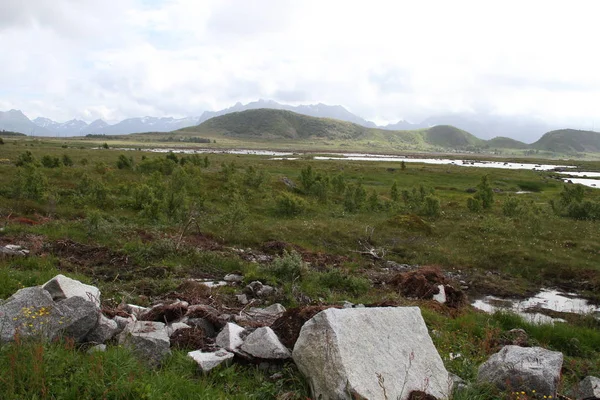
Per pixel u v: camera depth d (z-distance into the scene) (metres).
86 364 4.90
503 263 21.64
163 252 15.16
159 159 47.34
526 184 68.12
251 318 8.81
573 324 13.59
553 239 25.89
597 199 41.22
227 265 15.06
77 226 18.25
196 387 4.94
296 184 45.94
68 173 37.50
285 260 14.38
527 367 6.09
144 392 4.48
